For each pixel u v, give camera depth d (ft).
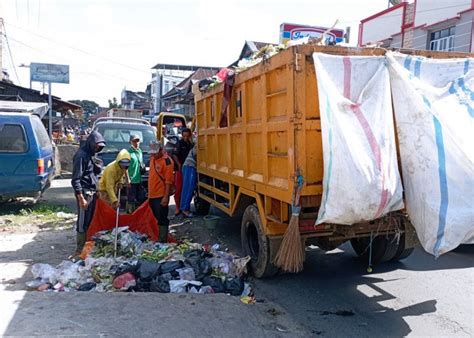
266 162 15.85
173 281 15.19
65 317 12.56
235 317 13.26
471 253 20.59
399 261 19.45
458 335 12.55
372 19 51.49
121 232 19.15
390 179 12.60
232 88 19.76
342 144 12.37
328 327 13.00
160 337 11.69
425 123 12.62
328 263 19.30
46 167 29.40
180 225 26.63
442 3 40.83
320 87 12.77
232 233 24.61
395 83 13.28
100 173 21.09
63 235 22.93
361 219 12.76
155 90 163.94
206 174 25.30
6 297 13.94
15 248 20.38
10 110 31.76
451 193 12.09
